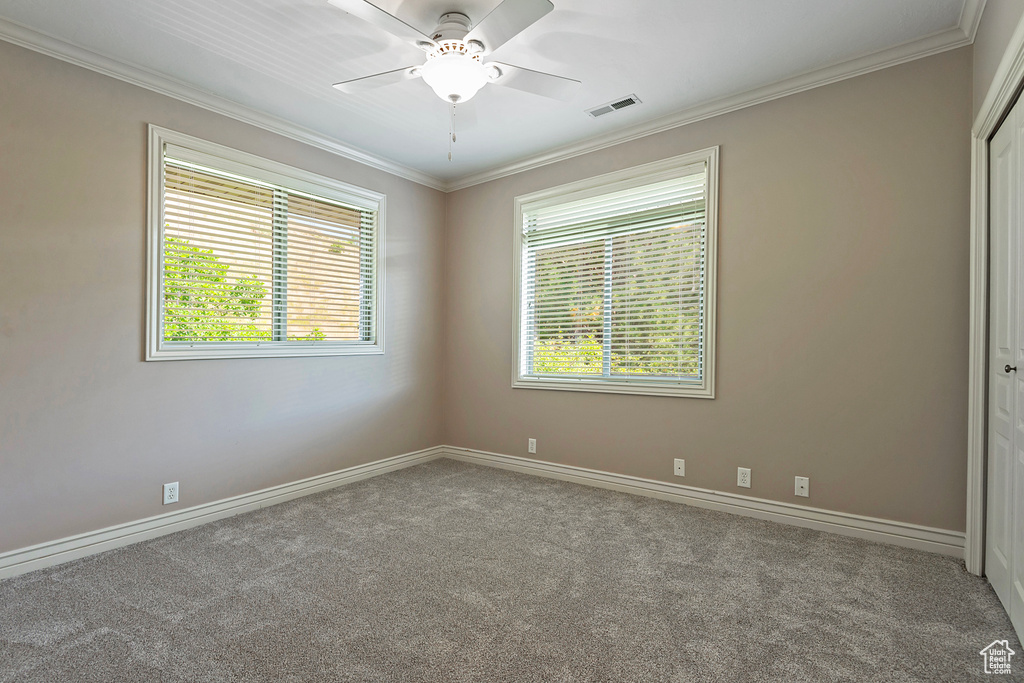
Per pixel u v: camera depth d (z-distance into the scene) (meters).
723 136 3.14
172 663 1.63
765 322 2.99
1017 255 1.82
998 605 1.99
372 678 1.55
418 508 3.23
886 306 2.62
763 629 1.83
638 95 3.05
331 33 2.40
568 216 3.93
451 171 4.41
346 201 3.82
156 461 2.79
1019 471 1.79
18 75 2.33
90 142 2.55
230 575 2.28
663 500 3.38
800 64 2.72
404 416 4.30
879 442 2.64
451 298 4.66
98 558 2.47
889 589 2.13
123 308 2.67
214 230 3.10
